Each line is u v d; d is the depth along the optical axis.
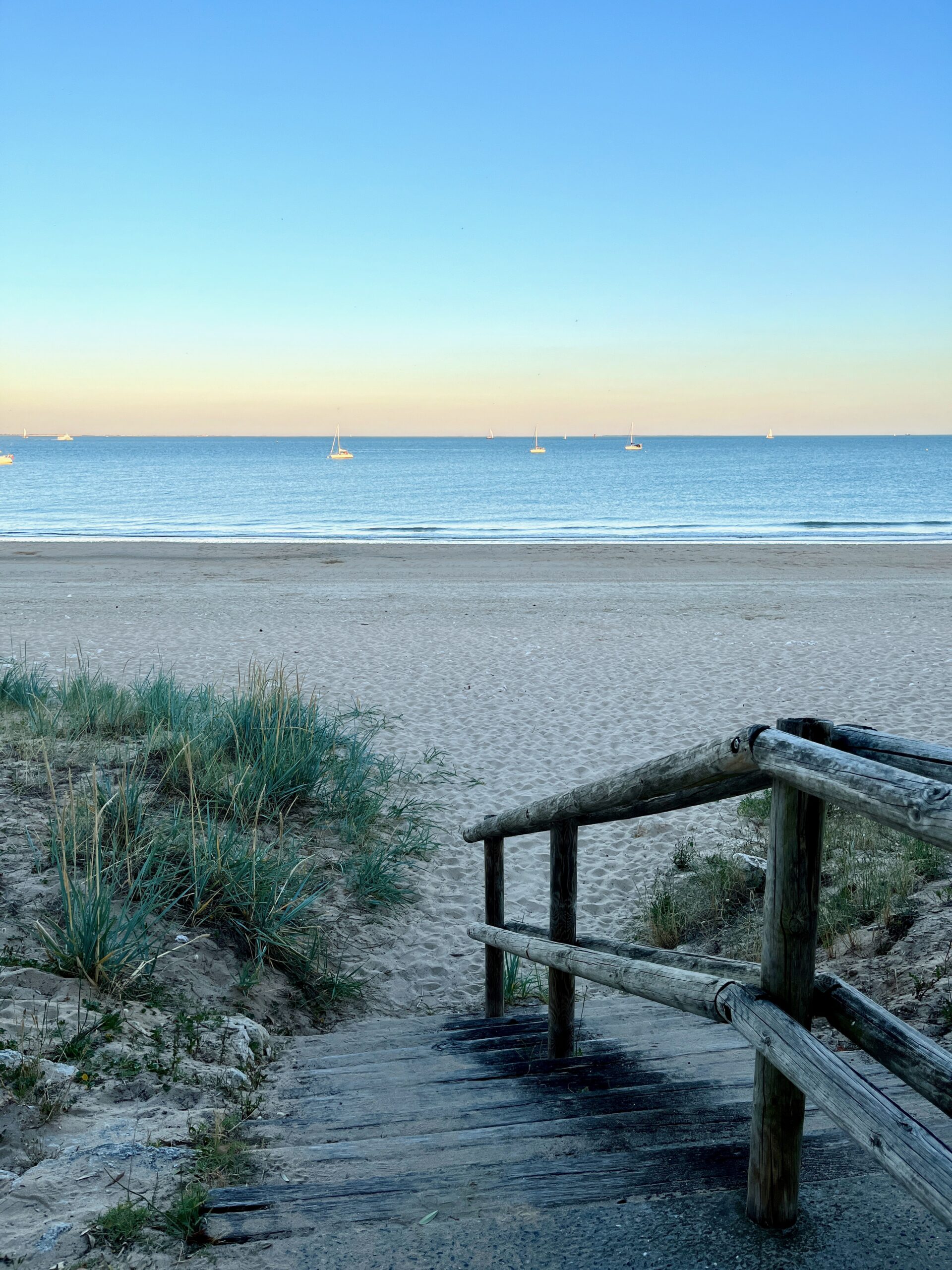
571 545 29.16
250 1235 2.00
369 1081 3.33
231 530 37.03
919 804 1.43
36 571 22.53
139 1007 3.76
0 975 3.63
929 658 12.42
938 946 4.23
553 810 3.28
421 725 9.56
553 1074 3.24
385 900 5.92
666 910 5.69
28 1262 1.92
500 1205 2.10
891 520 42.06
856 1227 1.96
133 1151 2.42
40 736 7.57
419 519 44.28
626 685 11.20
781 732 1.92
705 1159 2.30
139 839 5.23
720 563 24.38
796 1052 1.77
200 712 8.38
